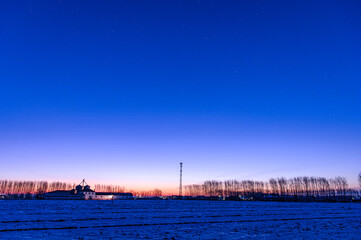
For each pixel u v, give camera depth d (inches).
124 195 5462.6
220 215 1508.4
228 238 761.6
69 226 928.3
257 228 984.3
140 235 778.8
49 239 683.4
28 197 5049.2
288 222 1222.9
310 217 1508.4
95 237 727.1
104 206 2096.5
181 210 1824.6
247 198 5246.1
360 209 2365.9
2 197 5039.4
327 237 798.5
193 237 765.9
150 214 1478.8
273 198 5162.4
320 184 5994.1
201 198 5260.8
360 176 5211.6
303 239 757.9
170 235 791.1
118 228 919.0
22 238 693.9
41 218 1135.0
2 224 930.1
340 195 5575.8
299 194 6156.5
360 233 888.9
